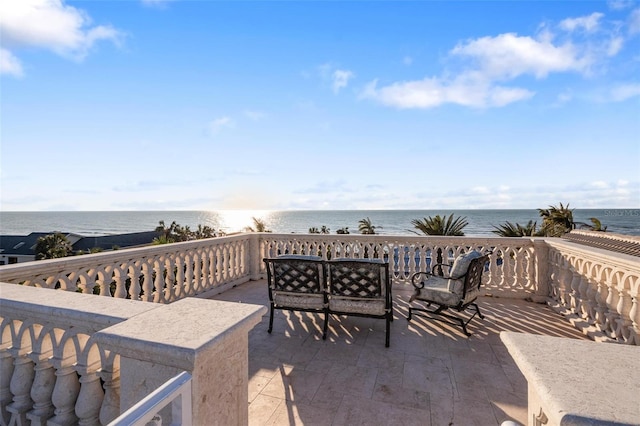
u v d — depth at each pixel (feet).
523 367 3.18
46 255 104.17
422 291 13.70
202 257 18.08
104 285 12.31
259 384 8.79
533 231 61.93
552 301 16.15
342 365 9.88
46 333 5.47
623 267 10.24
